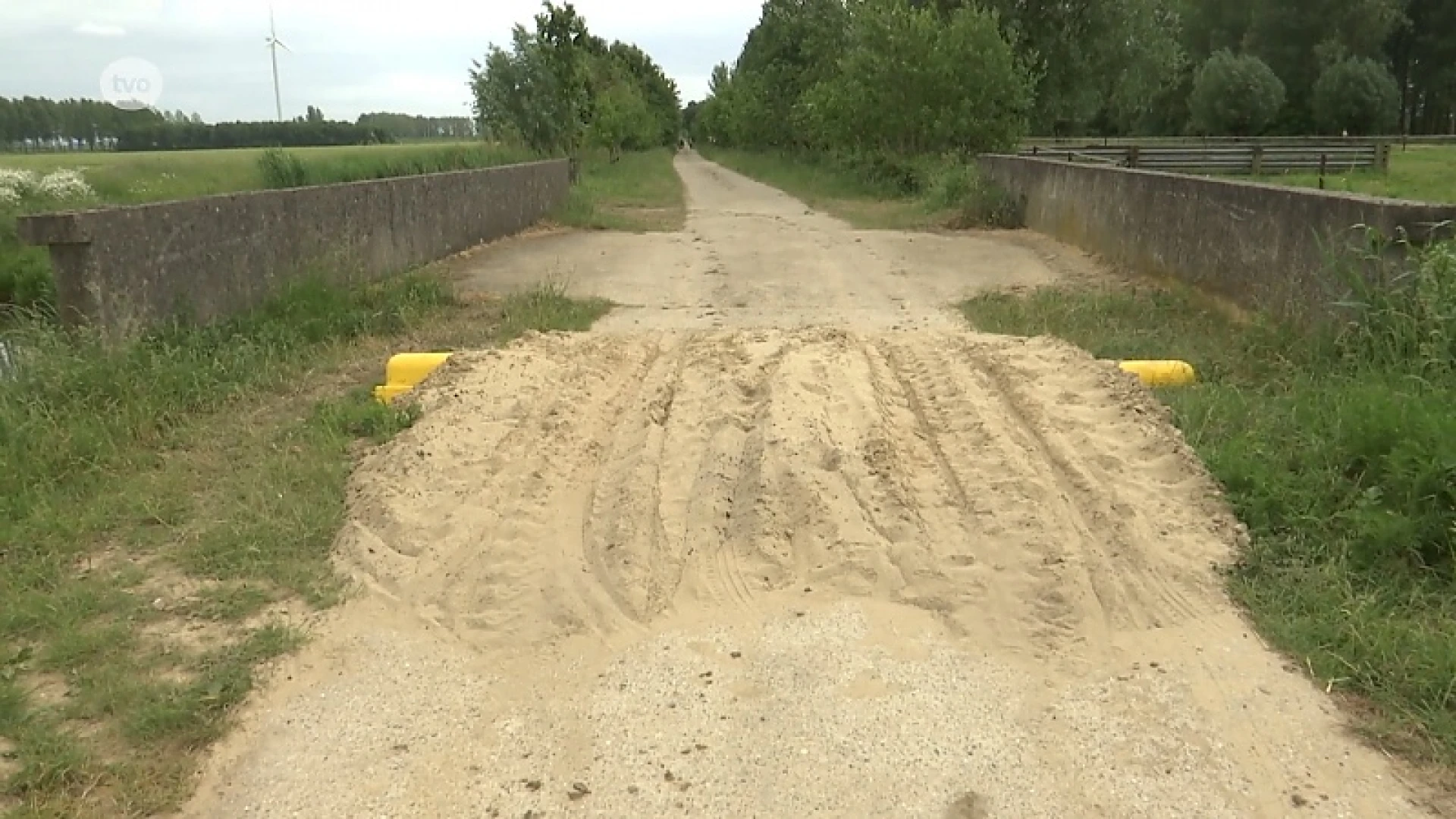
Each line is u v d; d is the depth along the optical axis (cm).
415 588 434
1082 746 333
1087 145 3022
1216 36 5675
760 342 754
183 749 334
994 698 359
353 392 680
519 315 905
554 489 521
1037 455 535
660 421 612
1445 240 607
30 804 308
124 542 475
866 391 627
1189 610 412
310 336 816
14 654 384
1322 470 491
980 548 449
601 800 311
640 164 4262
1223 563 440
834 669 373
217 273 806
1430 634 382
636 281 1133
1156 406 596
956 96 2495
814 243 1477
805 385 622
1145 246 1059
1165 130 5541
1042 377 648
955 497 493
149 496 514
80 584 433
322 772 324
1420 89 5684
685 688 364
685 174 4219
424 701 361
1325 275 695
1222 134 4756
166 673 373
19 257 1159
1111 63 3600
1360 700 355
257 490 518
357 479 527
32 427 561
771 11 4612
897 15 2617
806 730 340
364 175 1509
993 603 413
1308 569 433
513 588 429
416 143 3888
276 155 1429
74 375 614
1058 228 1406
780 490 489
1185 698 357
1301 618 399
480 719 351
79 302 674
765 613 411
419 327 875
